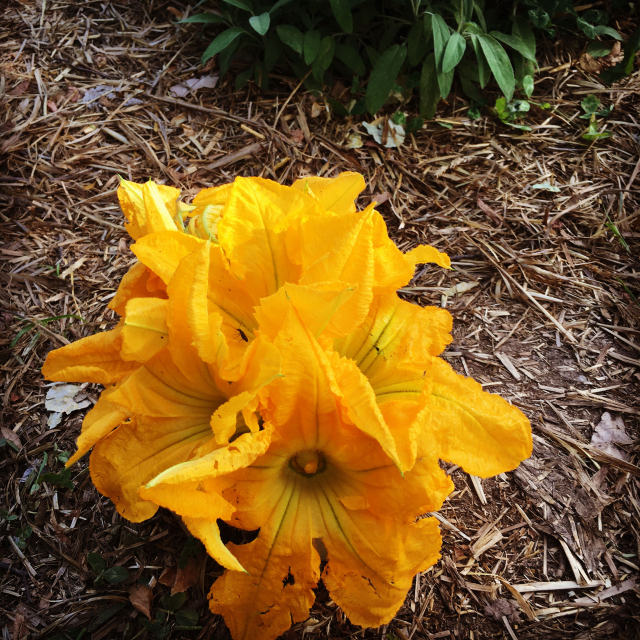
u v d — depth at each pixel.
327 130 0.68
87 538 0.45
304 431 0.36
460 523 0.47
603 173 0.66
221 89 0.71
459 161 0.67
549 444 0.50
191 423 0.37
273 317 0.34
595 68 0.74
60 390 0.52
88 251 0.59
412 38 0.66
